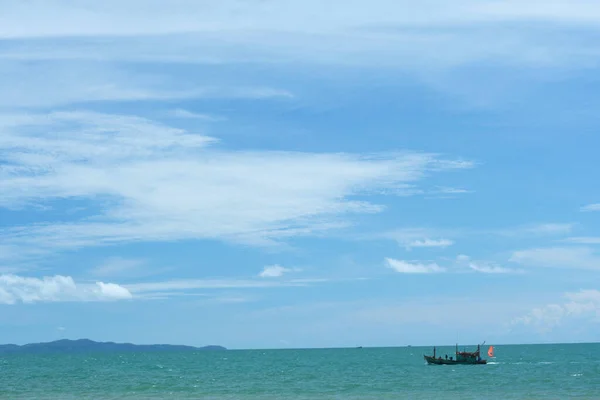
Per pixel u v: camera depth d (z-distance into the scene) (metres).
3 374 160.50
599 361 194.50
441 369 152.75
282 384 113.25
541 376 123.88
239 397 88.88
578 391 92.06
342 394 91.88
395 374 137.62
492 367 158.12
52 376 149.00
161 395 93.25
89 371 175.25
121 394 95.25
